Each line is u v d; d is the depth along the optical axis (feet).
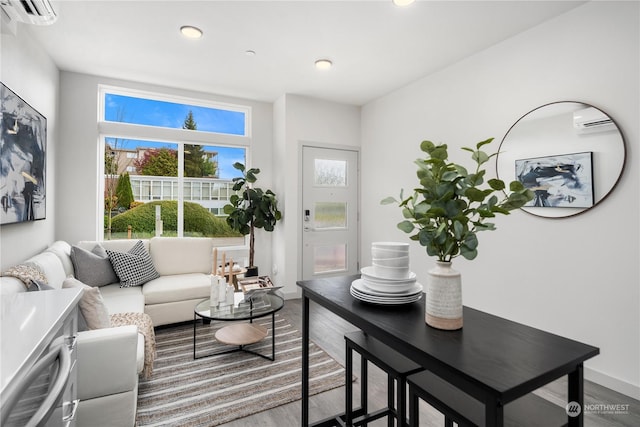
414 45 9.45
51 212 10.23
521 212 8.54
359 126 15.34
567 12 7.68
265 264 15.02
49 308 3.41
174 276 11.48
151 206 13.03
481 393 2.40
